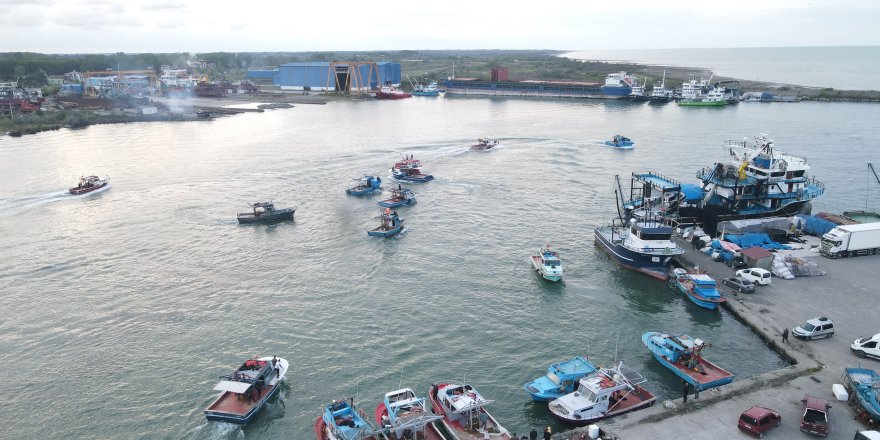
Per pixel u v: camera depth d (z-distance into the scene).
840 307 75.31
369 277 91.75
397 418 53.03
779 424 51.97
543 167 165.75
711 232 104.69
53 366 68.06
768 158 108.94
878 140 197.88
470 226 116.06
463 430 54.34
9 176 157.00
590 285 89.06
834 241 90.56
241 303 83.12
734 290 81.94
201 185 148.00
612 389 56.66
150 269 95.50
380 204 128.75
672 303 82.75
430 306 81.81
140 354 70.25
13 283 90.12
